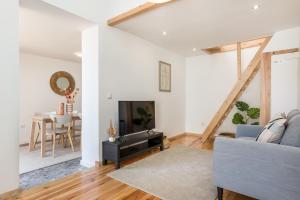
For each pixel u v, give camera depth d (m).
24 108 4.61
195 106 5.36
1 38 1.89
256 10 2.60
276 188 1.49
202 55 5.21
